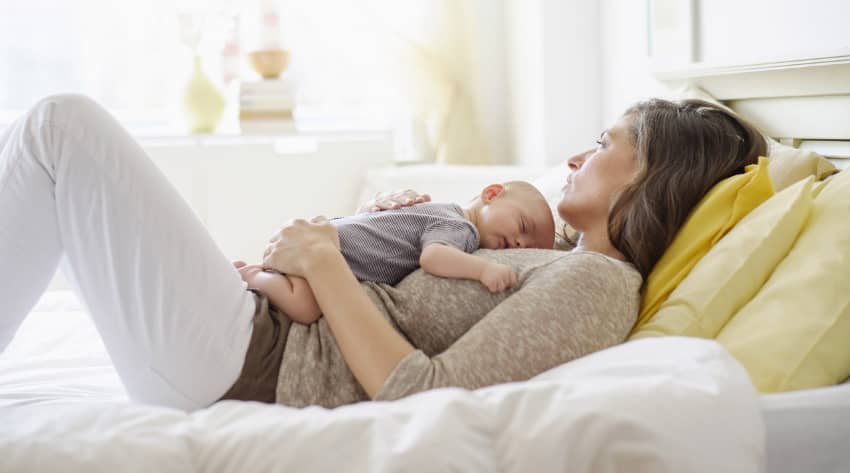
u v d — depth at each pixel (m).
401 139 3.09
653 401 0.81
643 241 1.20
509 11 3.03
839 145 1.54
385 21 2.99
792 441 0.88
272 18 2.81
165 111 3.06
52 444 0.84
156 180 1.06
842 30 1.57
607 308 1.05
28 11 2.88
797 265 1.10
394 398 0.97
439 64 3.00
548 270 1.08
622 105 2.58
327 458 0.82
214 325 1.05
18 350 1.48
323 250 1.11
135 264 1.03
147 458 0.83
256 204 2.92
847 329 1.02
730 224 1.21
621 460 0.79
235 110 3.05
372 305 1.06
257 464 0.83
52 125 1.02
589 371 0.91
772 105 1.71
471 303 1.11
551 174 1.96
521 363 0.99
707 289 1.11
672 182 1.22
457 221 1.26
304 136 2.79
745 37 1.89
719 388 0.84
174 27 3.01
